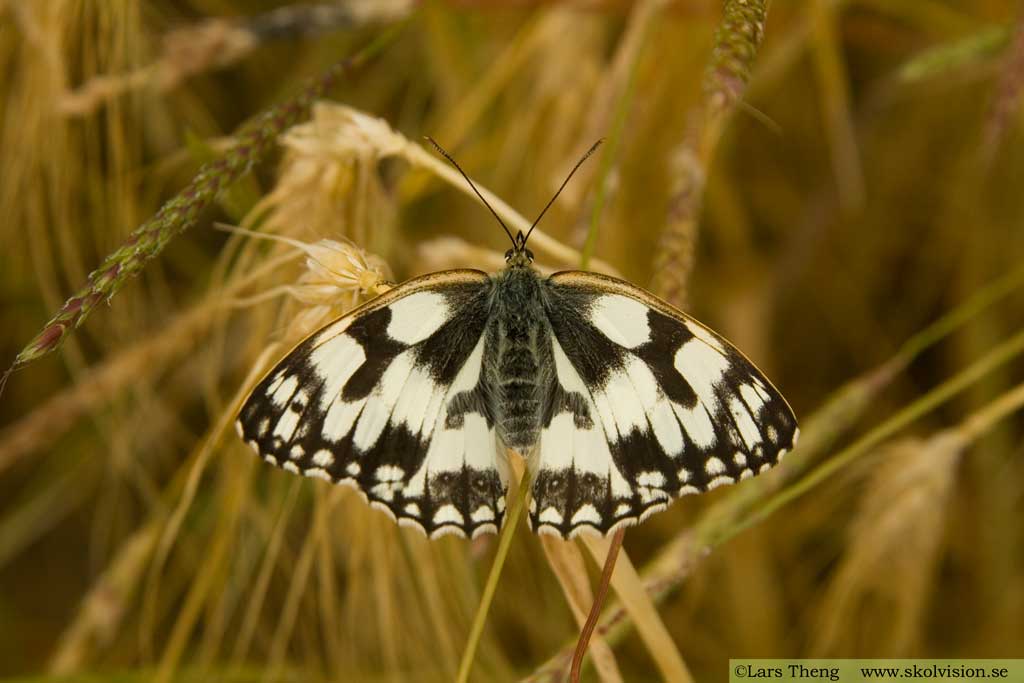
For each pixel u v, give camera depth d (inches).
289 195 14.6
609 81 15.8
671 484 14.4
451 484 14.5
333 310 14.5
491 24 16.9
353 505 14.8
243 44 15.8
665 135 16.6
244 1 16.9
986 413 15.4
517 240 15.5
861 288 17.6
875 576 15.7
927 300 17.5
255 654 16.4
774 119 17.6
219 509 15.3
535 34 16.3
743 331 17.4
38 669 17.0
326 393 14.4
